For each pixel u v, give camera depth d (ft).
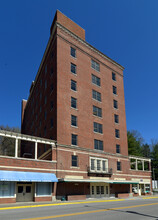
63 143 114.11
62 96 121.90
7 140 240.73
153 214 52.80
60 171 107.96
